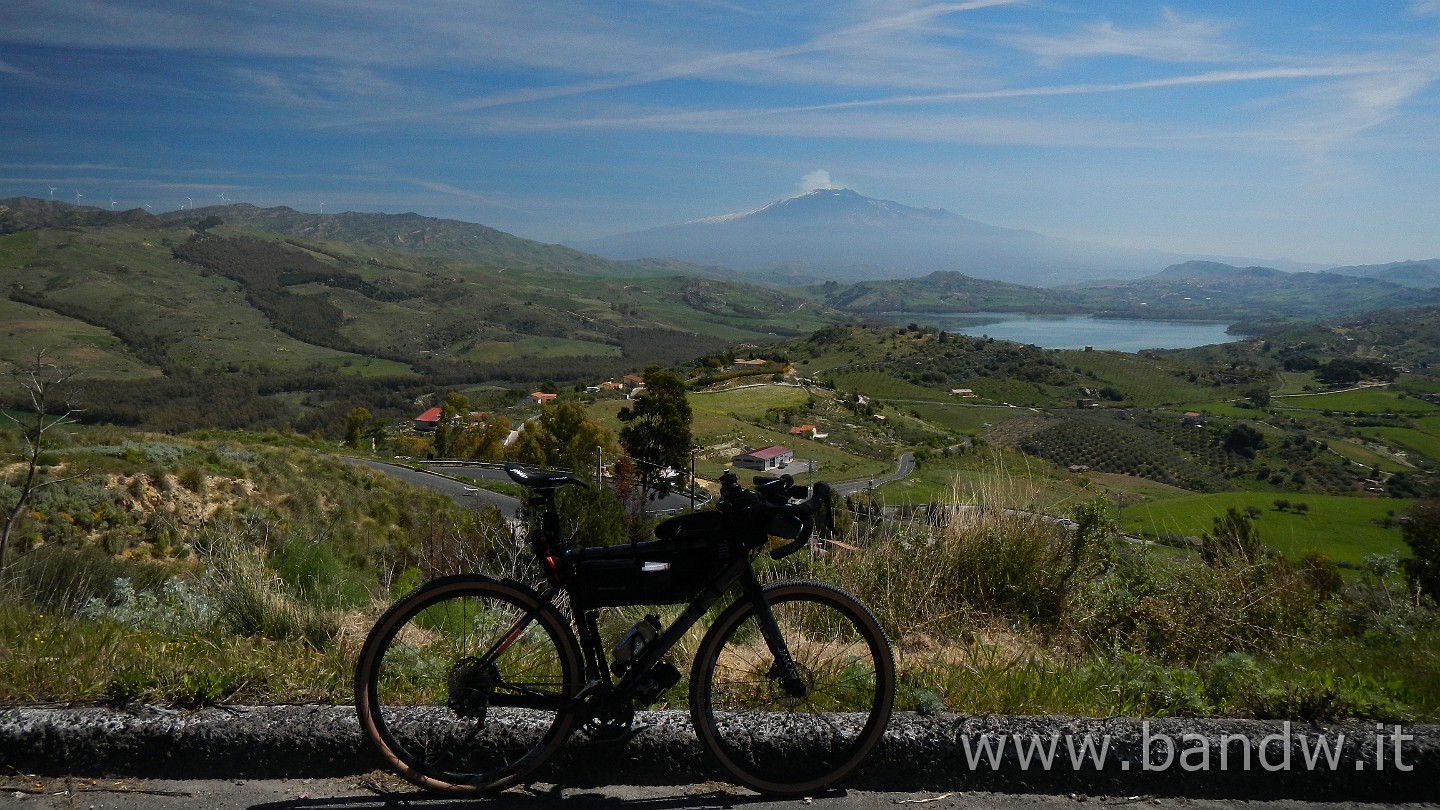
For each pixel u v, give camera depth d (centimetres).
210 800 238
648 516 1708
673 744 258
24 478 1361
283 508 1694
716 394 10888
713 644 258
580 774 259
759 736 257
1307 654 442
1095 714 306
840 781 255
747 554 261
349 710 264
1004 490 524
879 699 260
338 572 657
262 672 293
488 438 4981
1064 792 257
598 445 4294
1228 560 534
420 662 318
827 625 367
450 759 254
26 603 455
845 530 517
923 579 467
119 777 247
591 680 258
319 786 248
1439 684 376
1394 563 618
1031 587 470
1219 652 447
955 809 246
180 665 292
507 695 258
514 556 518
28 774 245
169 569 786
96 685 279
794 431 8194
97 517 1348
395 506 2038
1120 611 463
